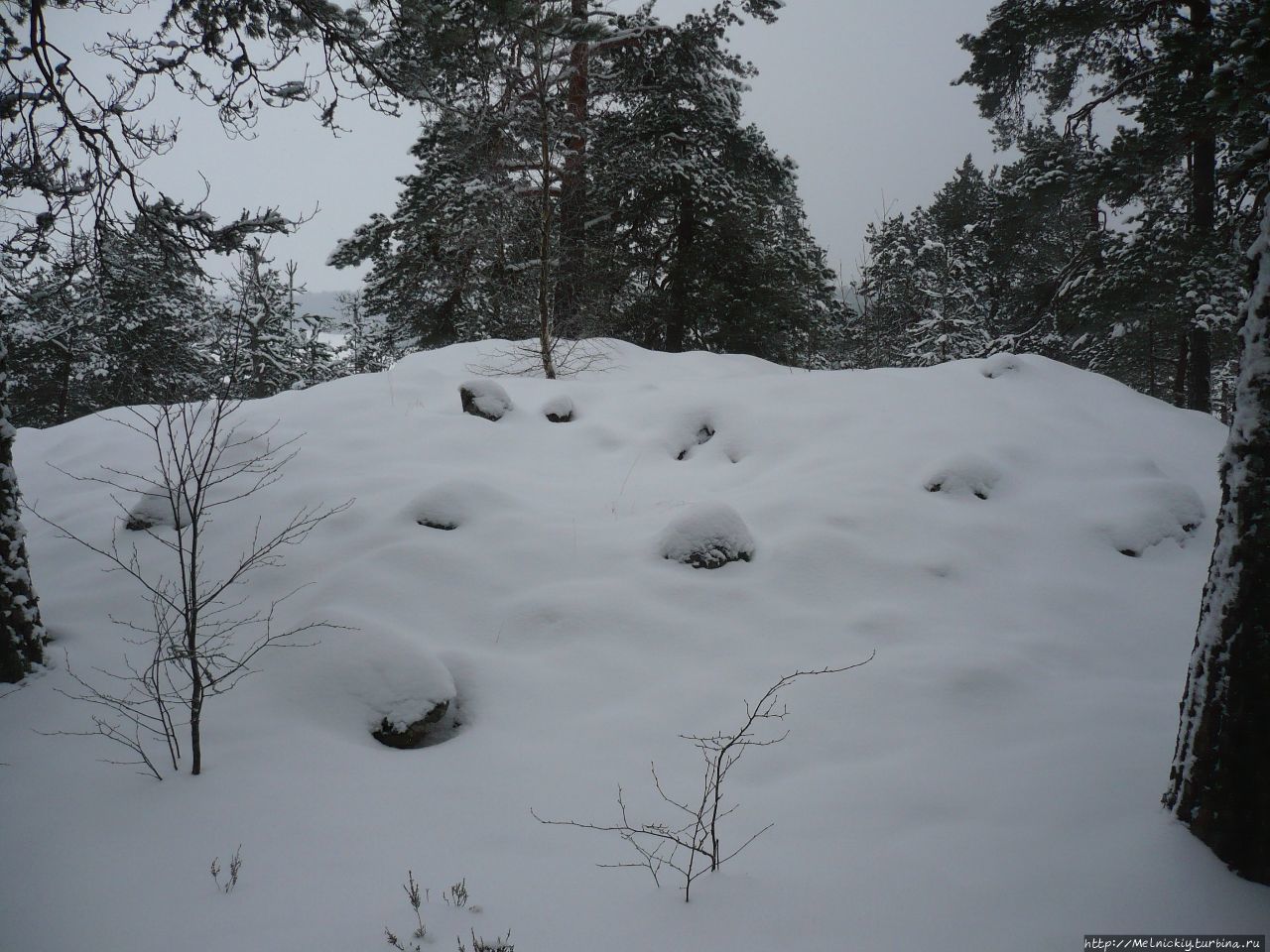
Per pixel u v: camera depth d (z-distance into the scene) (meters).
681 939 2.78
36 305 6.43
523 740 4.23
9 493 4.55
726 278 19.31
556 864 3.25
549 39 10.21
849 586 5.71
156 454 7.95
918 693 4.53
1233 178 3.72
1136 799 3.53
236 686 4.56
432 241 15.10
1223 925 2.73
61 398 20.38
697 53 16.61
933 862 3.16
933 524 6.41
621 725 4.34
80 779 3.74
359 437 7.96
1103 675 4.91
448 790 3.80
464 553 5.86
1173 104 12.98
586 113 13.71
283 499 6.58
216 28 6.30
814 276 20.91
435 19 6.26
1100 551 6.40
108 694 4.47
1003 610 5.57
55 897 2.98
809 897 2.98
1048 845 3.24
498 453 7.97
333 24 6.22
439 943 2.75
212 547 6.03
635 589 5.54
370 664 4.52
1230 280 13.52
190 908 2.93
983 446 7.69
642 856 3.29
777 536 6.26
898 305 24.69
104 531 6.51
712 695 4.60
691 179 17.36
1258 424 3.03
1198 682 3.23
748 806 3.63
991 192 26.97
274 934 2.80
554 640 5.12
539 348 12.74
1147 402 9.97
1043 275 22.89
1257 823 2.91
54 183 5.79
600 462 8.00
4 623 4.46
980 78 18.02
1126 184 14.70
